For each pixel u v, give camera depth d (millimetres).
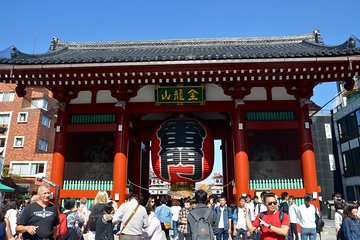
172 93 13734
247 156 13086
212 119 18016
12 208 8875
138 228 6836
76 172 13680
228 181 17453
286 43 19297
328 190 30125
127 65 11938
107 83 13273
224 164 19625
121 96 13797
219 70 12117
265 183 13039
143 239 7855
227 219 10180
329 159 31016
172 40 20203
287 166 13266
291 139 13617
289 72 12180
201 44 20000
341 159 30656
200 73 12312
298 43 18953
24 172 35000
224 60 11727
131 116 15586
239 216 10008
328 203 26422
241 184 12625
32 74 12391
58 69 12195
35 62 11984
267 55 11617
